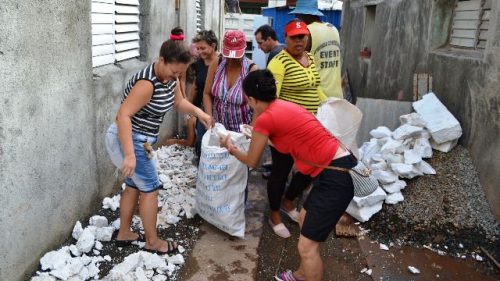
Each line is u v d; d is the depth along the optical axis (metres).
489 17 4.53
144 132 3.03
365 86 8.09
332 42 4.35
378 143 4.95
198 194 3.71
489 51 4.14
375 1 7.75
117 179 4.42
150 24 5.21
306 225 2.69
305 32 3.68
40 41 2.78
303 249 2.72
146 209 3.18
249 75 2.89
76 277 2.90
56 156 3.08
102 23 4.15
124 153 2.85
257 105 2.90
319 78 3.99
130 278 2.86
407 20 6.26
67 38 3.14
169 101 3.03
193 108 3.53
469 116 4.47
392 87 6.71
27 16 2.62
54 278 2.86
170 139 6.11
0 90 2.41
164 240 3.53
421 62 5.78
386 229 4.00
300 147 2.72
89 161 3.67
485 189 4.09
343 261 3.57
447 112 4.66
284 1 17.12
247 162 2.99
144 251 3.28
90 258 3.12
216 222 3.61
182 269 3.19
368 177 2.72
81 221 3.59
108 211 3.95
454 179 4.26
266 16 15.58
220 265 3.28
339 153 2.71
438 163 4.45
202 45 4.79
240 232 3.60
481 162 4.18
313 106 3.93
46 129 2.92
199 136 4.89
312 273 2.77
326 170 2.67
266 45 5.38
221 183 3.49
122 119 2.81
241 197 3.59
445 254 3.71
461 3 5.23
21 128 2.63
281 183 3.70
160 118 3.08
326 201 2.64
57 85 3.04
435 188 4.23
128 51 4.91
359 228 4.05
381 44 7.28
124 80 4.48
